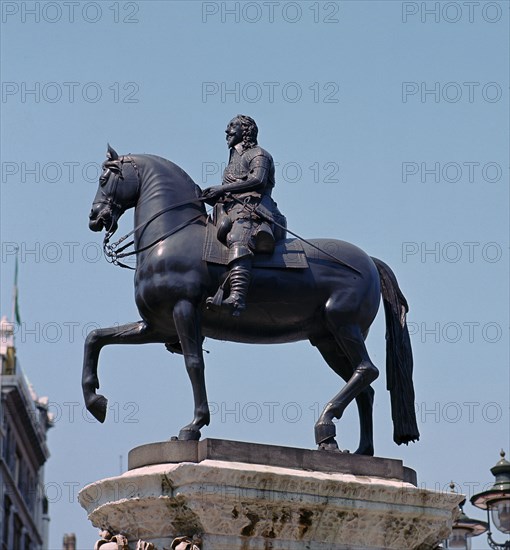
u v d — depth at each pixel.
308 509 16.67
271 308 18.41
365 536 17.11
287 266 18.34
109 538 16.77
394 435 19.11
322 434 17.94
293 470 16.84
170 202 18.52
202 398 17.53
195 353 17.69
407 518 17.27
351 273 18.72
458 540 23.58
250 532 16.44
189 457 16.75
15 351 100.00
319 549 16.81
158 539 16.52
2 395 95.94
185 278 17.89
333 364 19.34
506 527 23.53
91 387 18.52
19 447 103.00
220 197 18.56
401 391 19.19
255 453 16.86
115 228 18.92
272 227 18.50
